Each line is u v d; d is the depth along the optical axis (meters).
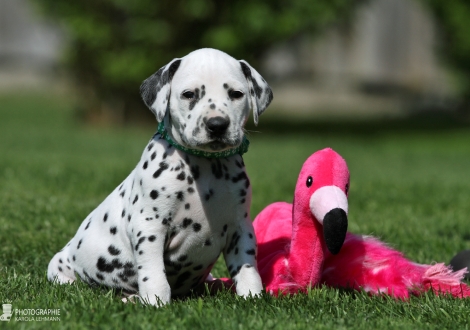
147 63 22.36
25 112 27.44
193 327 4.37
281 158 16.88
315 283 5.35
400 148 21.19
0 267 6.38
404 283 5.43
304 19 21.45
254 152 18.08
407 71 34.72
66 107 29.09
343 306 4.90
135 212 4.98
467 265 6.18
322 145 20.61
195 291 5.56
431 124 28.09
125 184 5.32
